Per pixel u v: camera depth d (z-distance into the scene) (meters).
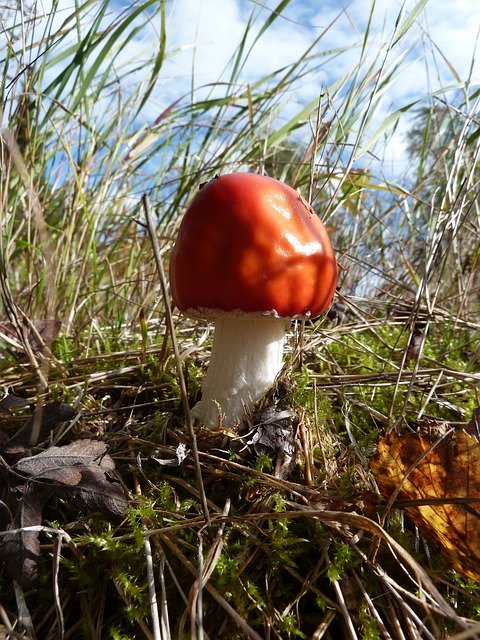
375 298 0.45
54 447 0.19
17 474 0.18
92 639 0.15
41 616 0.16
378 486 0.18
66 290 0.36
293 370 0.27
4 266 0.22
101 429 0.23
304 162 0.33
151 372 0.27
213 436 0.20
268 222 0.18
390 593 0.16
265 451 0.20
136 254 0.42
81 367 0.29
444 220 0.27
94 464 0.18
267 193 0.19
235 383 0.21
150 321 0.37
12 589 0.16
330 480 0.20
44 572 0.16
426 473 0.17
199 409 0.22
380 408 0.26
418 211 0.43
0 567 0.17
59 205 0.39
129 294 0.40
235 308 0.19
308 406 0.23
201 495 0.16
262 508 0.18
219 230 0.18
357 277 0.45
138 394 0.25
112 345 0.33
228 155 0.36
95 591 0.16
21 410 0.24
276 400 0.21
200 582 0.14
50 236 0.39
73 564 0.16
